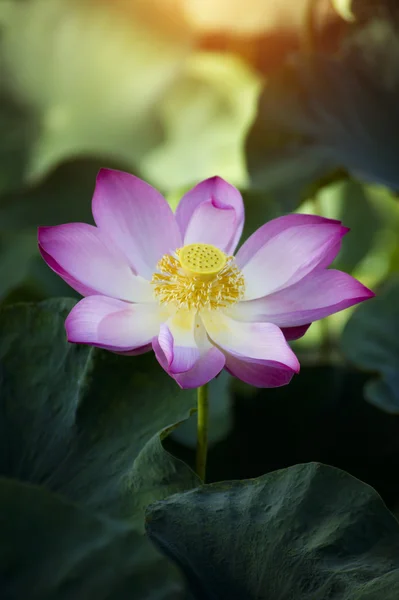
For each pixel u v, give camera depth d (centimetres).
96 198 114
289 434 142
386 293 144
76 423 112
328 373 146
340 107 158
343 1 157
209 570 103
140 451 110
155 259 115
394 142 156
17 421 112
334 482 107
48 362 114
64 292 159
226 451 139
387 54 158
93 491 109
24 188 159
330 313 111
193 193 118
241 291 114
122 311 111
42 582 97
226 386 143
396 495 138
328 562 103
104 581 97
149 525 104
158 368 114
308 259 113
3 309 116
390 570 103
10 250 170
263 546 104
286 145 157
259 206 148
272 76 160
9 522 98
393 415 143
